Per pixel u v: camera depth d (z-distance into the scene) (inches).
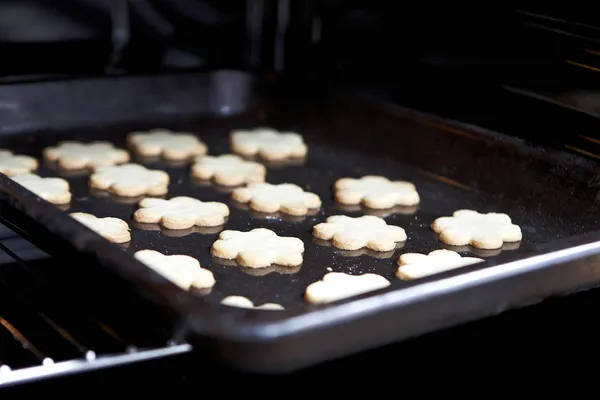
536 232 33.9
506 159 35.7
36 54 41.3
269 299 30.4
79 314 29.5
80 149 38.2
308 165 38.4
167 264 31.0
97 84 40.3
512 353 31.8
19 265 31.1
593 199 33.6
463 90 38.3
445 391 31.1
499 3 36.9
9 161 36.9
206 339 26.0
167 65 42.9
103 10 42.1
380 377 30.2
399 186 36.3
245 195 35.5
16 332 30.0
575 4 34.6
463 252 32.9
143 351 27.1
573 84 34.8
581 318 32.6
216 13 44.0
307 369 29.2
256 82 41.9
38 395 29.7
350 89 40.4
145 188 35.7
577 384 32.9
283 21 45.3
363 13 42.2
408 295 27.0
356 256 32.5
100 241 28.1
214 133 40.7
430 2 39.3
